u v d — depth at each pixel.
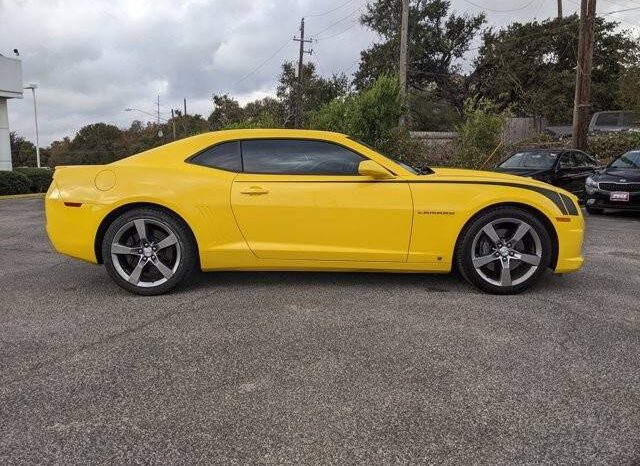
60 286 5.08
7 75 19.30
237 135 4.81
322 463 2.31
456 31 43.25
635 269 5.81
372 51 43.00
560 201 4.73
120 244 4.68
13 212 11.99
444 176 4.79
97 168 4.74
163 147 4.83
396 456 2.36
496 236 4.68
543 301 4.55
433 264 4.72
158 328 3.91
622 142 19.77
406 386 2.99
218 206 4.59
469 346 3.56
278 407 2.77
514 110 36.28
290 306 4.39
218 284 5.05
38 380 3.08
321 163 4.72
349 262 4.68
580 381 3.06
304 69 47.50
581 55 17.28
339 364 3.27
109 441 2.48
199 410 2.74
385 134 16.08
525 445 2.44
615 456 2.36
